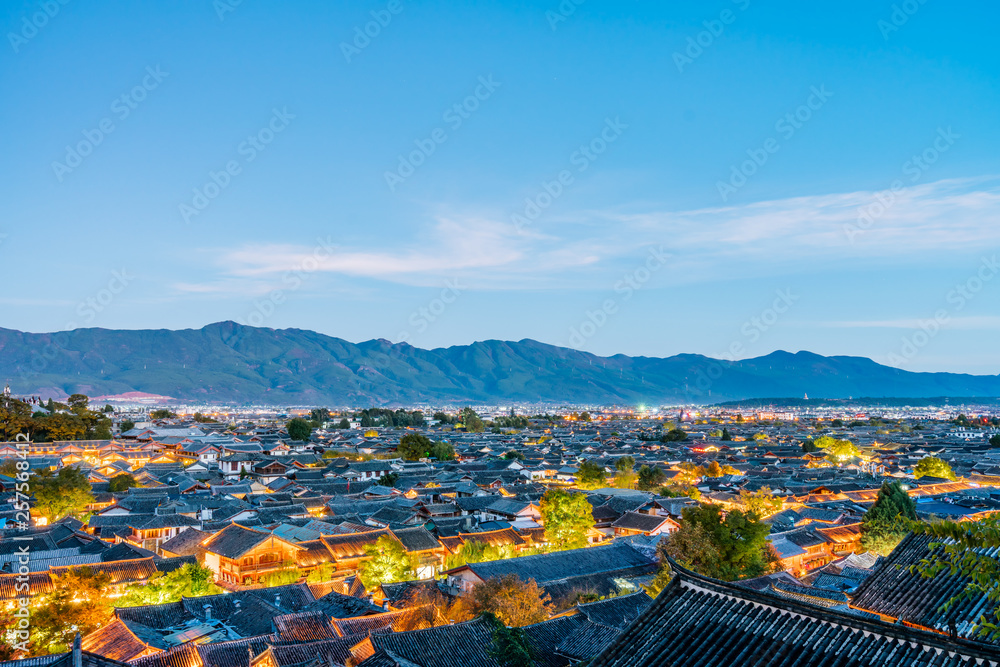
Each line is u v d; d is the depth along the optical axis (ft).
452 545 298.76
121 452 608.19
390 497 442.09
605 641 150.71
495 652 143.23
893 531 285.43
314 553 275.39
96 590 190.70
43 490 374.63
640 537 293.64
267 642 170.60
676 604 83.97
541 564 246.47
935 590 83.35
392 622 187.73
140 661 157.17
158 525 329.11
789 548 298.97
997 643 65.05
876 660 64.34
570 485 533.14
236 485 468.75
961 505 388.16
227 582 266.98
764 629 74.28
